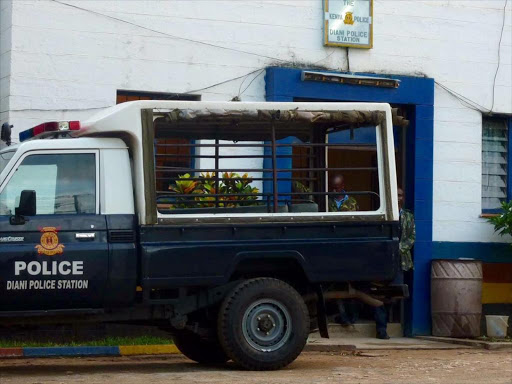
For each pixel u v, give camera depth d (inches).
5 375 442.0
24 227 433.1
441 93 709.3
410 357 565.3
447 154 711.1
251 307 452.8
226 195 473.4
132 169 455.2
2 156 465.1
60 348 553.3
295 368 474.3
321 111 469.4
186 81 636.7
